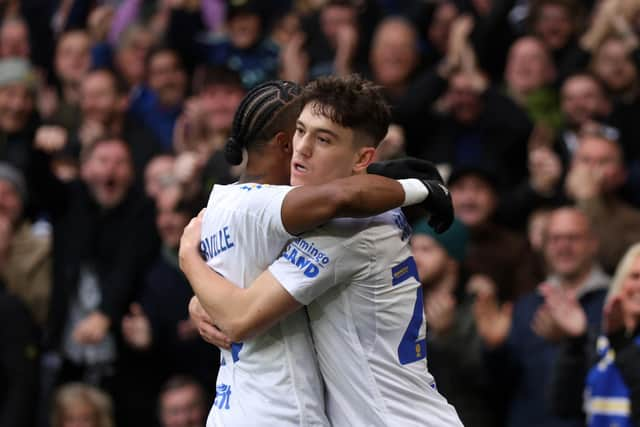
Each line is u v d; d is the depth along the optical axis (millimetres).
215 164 12055
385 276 6430
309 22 15742
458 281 11352
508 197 13016
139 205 13320
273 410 6465
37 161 13602
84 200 13578
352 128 6270
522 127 13945
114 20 18594
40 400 13141
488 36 15516
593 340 10070
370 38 15453
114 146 13539
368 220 6414
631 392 9281
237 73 13812
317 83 6355
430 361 10852
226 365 6691
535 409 10773
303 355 6539
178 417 12125
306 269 6312
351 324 6445
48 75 18328
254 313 6352
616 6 14664
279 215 6270
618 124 13773
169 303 12531
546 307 10430
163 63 15828
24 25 18609
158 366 12703
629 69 14156
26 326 12492
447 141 14141
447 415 6633
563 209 11336
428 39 15891
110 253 13312
